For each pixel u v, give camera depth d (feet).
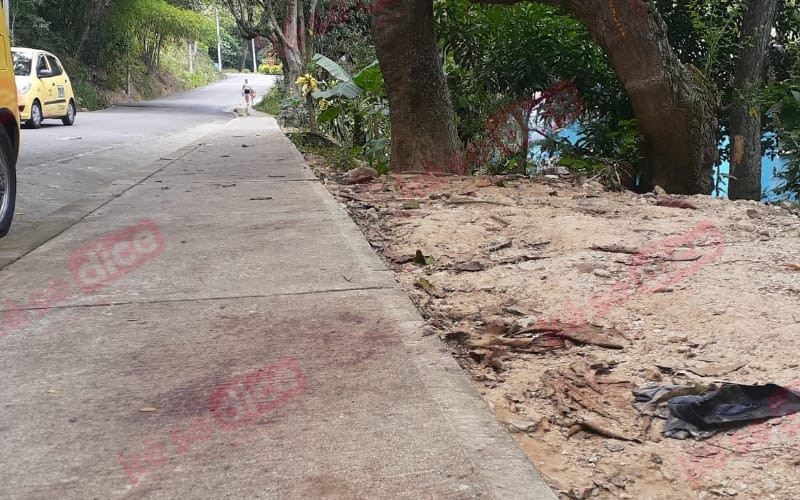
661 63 25.20
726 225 16.99
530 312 11.41
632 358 9.52
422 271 14.10
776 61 36.76
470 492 6.22
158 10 132.16
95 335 10.03
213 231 17.11
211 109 110.63
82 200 22.20
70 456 6.81
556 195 23.00
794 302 10.82
